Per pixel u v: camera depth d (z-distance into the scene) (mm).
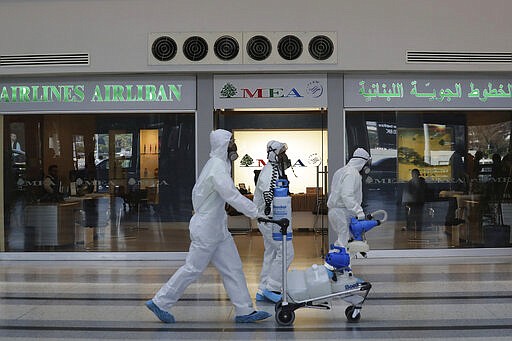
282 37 8602
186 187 8961
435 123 8969
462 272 7617
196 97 8867
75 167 9078
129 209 9039
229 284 5180
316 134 13805
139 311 5688
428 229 8992
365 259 8805
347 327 5051
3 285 7020
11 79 9008
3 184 9141
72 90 8961
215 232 5035
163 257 8969
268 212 6000
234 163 14234
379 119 8914
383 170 8938
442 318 5320
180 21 8648
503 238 9070
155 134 8977
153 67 8664
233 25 8609
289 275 5180
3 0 8703
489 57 8688
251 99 8812
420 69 8648
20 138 9102
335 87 8812
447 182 9000
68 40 8703
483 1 8672
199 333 4902
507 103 8961
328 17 8602
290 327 5059
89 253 9070
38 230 9117
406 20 8633
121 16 8664
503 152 9055
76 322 5301
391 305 5816
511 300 6000
